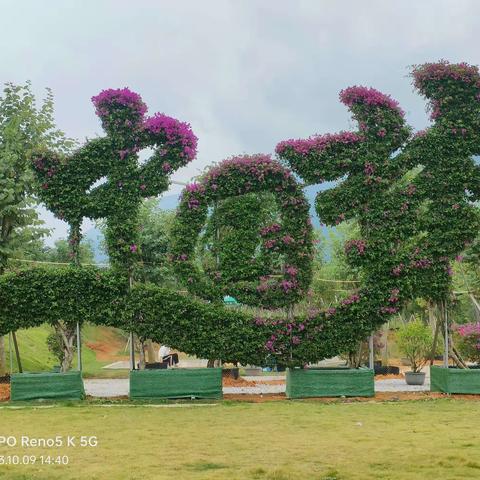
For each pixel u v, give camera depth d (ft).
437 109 56.49
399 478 25.81
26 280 54.24
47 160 55.26
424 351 70.79
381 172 55.83
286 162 56.44
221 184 55.67
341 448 31.86
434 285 55.01
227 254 55.16
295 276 54.95
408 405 48.83
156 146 56.75
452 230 55.31
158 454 30.81
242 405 49.78
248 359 54.54
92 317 54.54
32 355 92.43
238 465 28.40
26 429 38.06
